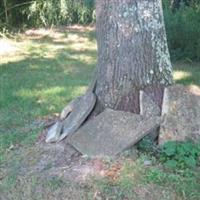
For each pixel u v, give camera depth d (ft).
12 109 11.88
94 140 8.89
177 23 18.02
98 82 9.61
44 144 9.32
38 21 24.53
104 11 9.21
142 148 8.63
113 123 8.98
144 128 8.75
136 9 9.01
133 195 7.61
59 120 10.34
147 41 9.10
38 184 8.02
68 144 9.16
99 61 9.55
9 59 18.24
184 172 7.98
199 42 17.39
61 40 21.99
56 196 7.77
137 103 9.18
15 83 14.47
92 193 7.69
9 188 8.02
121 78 9.21
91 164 8.38
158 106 9.09
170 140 8.69
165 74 9.32
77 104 9.99
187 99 9.15
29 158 8.87
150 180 7.82
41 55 18.93
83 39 22.18
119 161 8.31
